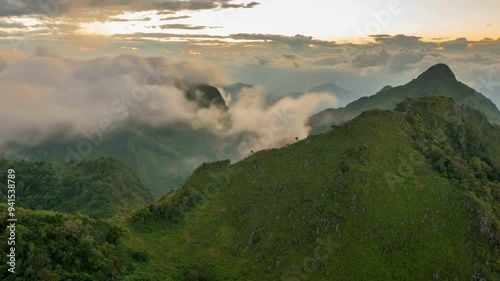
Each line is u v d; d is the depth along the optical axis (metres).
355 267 120.50
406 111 192.50
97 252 113.06
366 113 180.12
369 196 136.38
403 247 126.31
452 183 153.38
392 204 136.62
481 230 131.88
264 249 136.25
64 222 117.62
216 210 165.50
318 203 139.12
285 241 134.62
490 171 176.00
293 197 149.62
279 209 148.62
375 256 123.44
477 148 194.88
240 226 153.62
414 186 146.38
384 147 160.25
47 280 98.81
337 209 134.00
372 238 127.50
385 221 131.50
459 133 193.62
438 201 142.12
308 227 133.75
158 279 122.44
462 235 131.00
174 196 173.50
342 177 143.25
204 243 148.50
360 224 130.25
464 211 138.50
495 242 128.75
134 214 159.75
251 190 167.25
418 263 122.75
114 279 111.88
